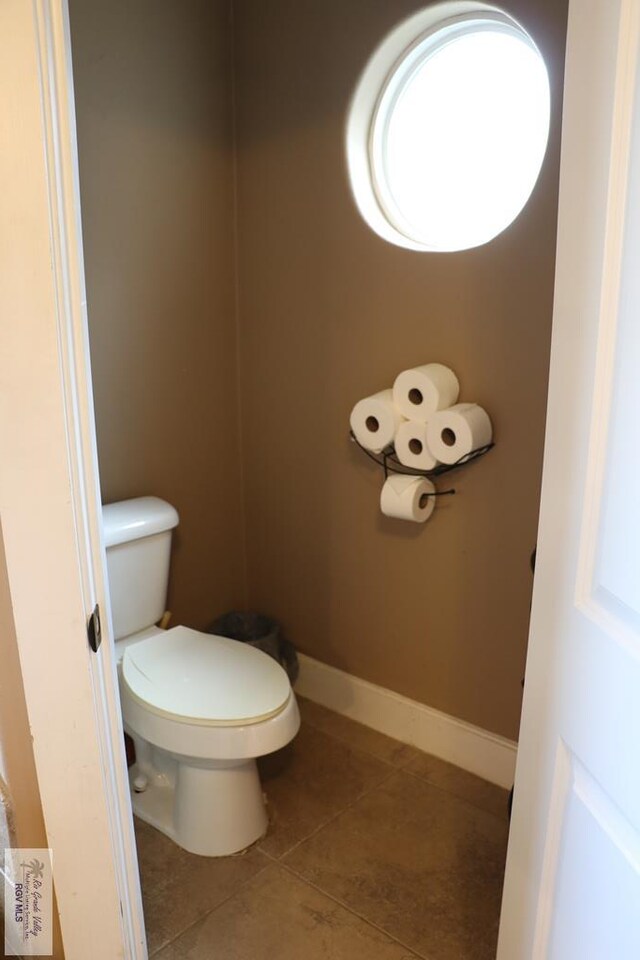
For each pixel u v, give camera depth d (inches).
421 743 90.0
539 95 74.5
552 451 40.9
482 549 79.7
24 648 42.5
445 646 85.6
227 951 63.5
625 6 32.3
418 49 76.6
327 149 82.0
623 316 34.2
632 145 32.7
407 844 75.2
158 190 84.0
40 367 37.6
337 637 96.7
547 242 68.3
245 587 106.1
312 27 80.0
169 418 90.7
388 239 79.7
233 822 73.5
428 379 74.2
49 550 40.6
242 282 94.7
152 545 82.4
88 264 79.1
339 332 86.3
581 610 39.2
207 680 73.0
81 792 45.7
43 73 34.2
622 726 35.3
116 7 76.3
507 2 66.1
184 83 84.1
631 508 34.0
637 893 34.4
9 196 35.2
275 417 95.7
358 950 63.6
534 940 47.4
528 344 71.6
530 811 46.6
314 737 92.7
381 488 86.6
